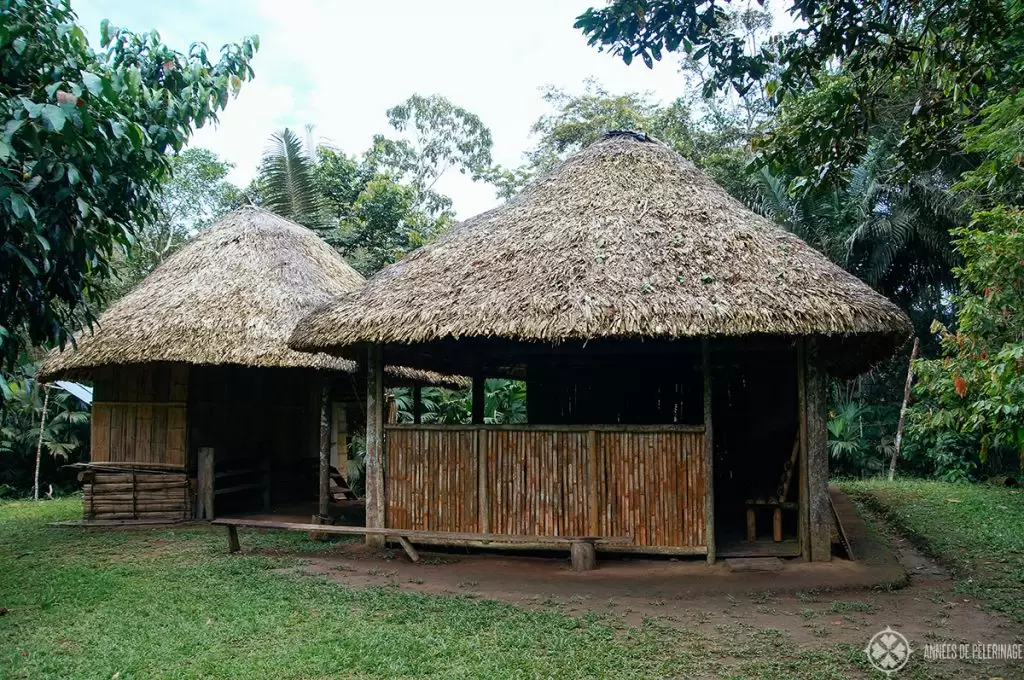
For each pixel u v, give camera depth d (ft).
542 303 20.43
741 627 15.42
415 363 31.58
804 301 19.44
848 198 50.72
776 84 18.26
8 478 47.42
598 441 22.02
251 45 18.71
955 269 28.60
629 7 15.83
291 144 57.47
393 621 15.97
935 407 46.57
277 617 16.22
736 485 30.09
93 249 15.94
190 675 12.73
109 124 14.07
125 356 28.09
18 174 14.10
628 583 19.15
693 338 23.24
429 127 82.79
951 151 21.99
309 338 22.95
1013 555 22.39
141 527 29.30
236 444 32.96
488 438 22.93
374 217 60.23
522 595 18.21
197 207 73.41
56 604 17.52
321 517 26.55
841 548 22.90
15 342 15.05
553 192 25.68
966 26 17.43
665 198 24.00
